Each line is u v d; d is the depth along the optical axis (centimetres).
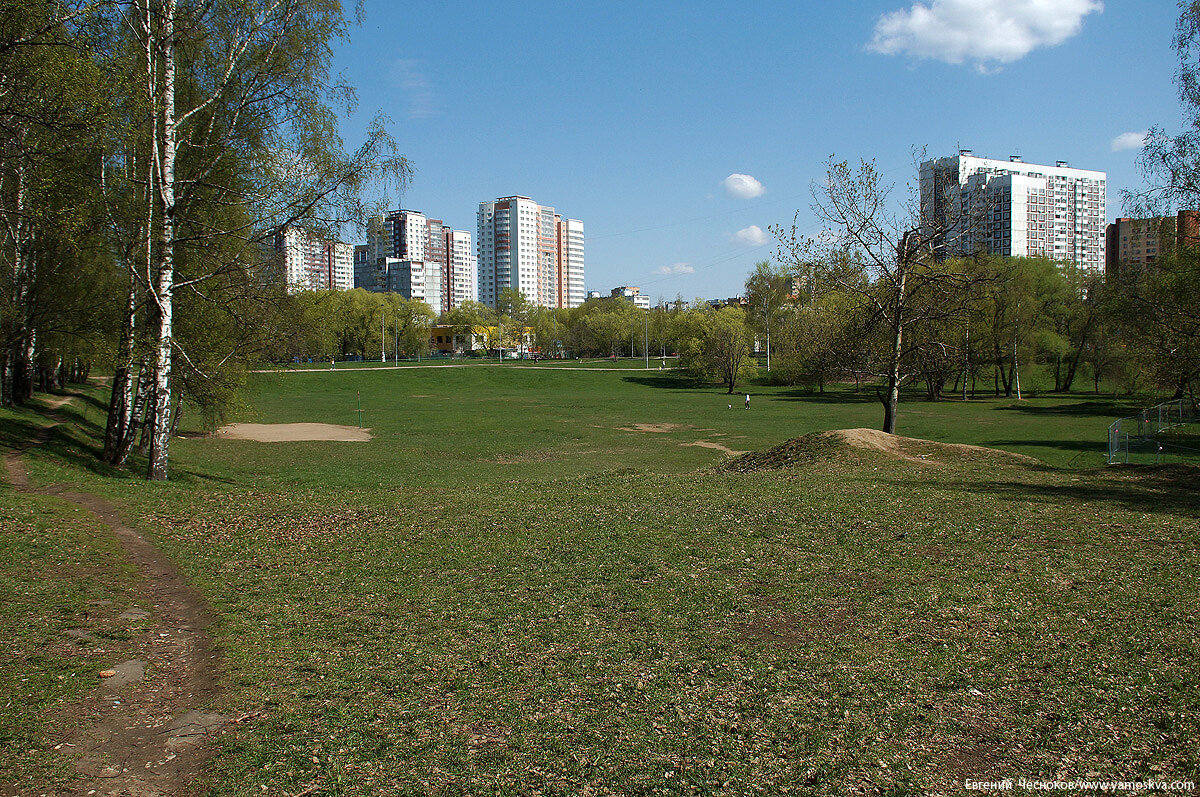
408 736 656
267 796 568
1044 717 678
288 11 2102
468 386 10519
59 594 955
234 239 2272
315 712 697
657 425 5603
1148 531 1273
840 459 2250
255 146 2223
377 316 15638
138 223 2131
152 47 2034
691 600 980
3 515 1295
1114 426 3130
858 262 3027
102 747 627
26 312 2816
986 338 7438
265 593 1028
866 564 1115
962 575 1059
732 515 1439
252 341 2622
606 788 582
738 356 9981
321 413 6475
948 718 681
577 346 17088
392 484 2669
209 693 731
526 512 1505
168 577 1098
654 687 744
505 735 659
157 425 2139
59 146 1805
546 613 944
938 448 2430
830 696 722
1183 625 864
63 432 2975
